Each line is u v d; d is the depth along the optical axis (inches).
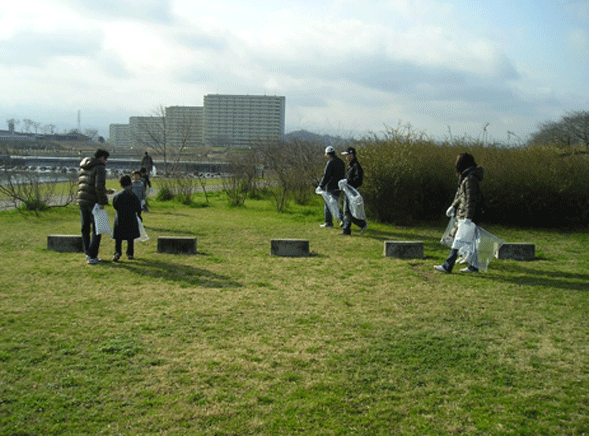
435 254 369.1
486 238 302.5
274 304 236.8
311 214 622.5
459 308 234.8
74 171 740.7
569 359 176.9
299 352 178.2
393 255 357.4
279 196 698.2
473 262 304.0
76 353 173.8
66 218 546.6
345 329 203.6
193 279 282.7
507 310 233.1
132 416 134.0
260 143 1013.8
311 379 157.1
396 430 129.9
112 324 203.6
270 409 138.4
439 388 153.1
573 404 144.6
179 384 152.0
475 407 142.3
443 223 540.1
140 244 392.8
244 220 558.9
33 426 128.6
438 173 550.0
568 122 944.3
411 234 465.7
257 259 345.1
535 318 222.1
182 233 453.4
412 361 172.1
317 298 248.7
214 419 133.1
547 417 137.3
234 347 181.8
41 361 166.9
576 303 245.4
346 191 457.1
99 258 334.0
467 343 190.4
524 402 145.5
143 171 641.0
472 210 299.4
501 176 549.6
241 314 220.8
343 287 271.0
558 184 535.2
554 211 540.1
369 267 322.7
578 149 616.4
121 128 5876.0
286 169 753.6
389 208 534.9
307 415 135.8
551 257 367.2
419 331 202.8
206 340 188.2
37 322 204.5
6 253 346.9
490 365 170.9
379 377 159.5
